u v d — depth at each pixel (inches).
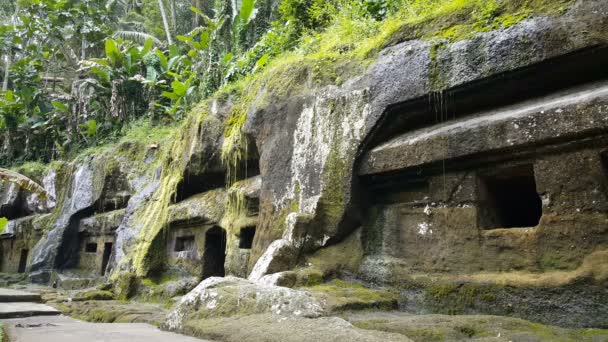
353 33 244.2
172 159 347.3
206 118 306.5
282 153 222.7
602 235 126.6
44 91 721.6
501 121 148.4
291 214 196.2
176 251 318.7
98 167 466.3
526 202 181.6
